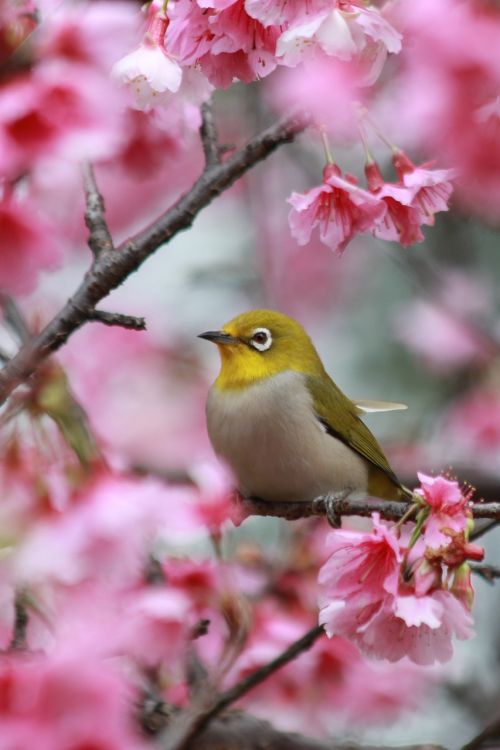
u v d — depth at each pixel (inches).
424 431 610.5
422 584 266.1
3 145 276.7
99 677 245.0
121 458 358.3
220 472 316.8
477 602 555.5
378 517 275.3
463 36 254.4
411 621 258.8
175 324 605.6
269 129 302.0
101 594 295.7
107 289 295.7
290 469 429.4
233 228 659.4
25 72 289.3
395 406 462.6
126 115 332.5
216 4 269.4
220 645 378.3
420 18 259.0
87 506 273.3
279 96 297.3
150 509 274.7
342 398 449.4
